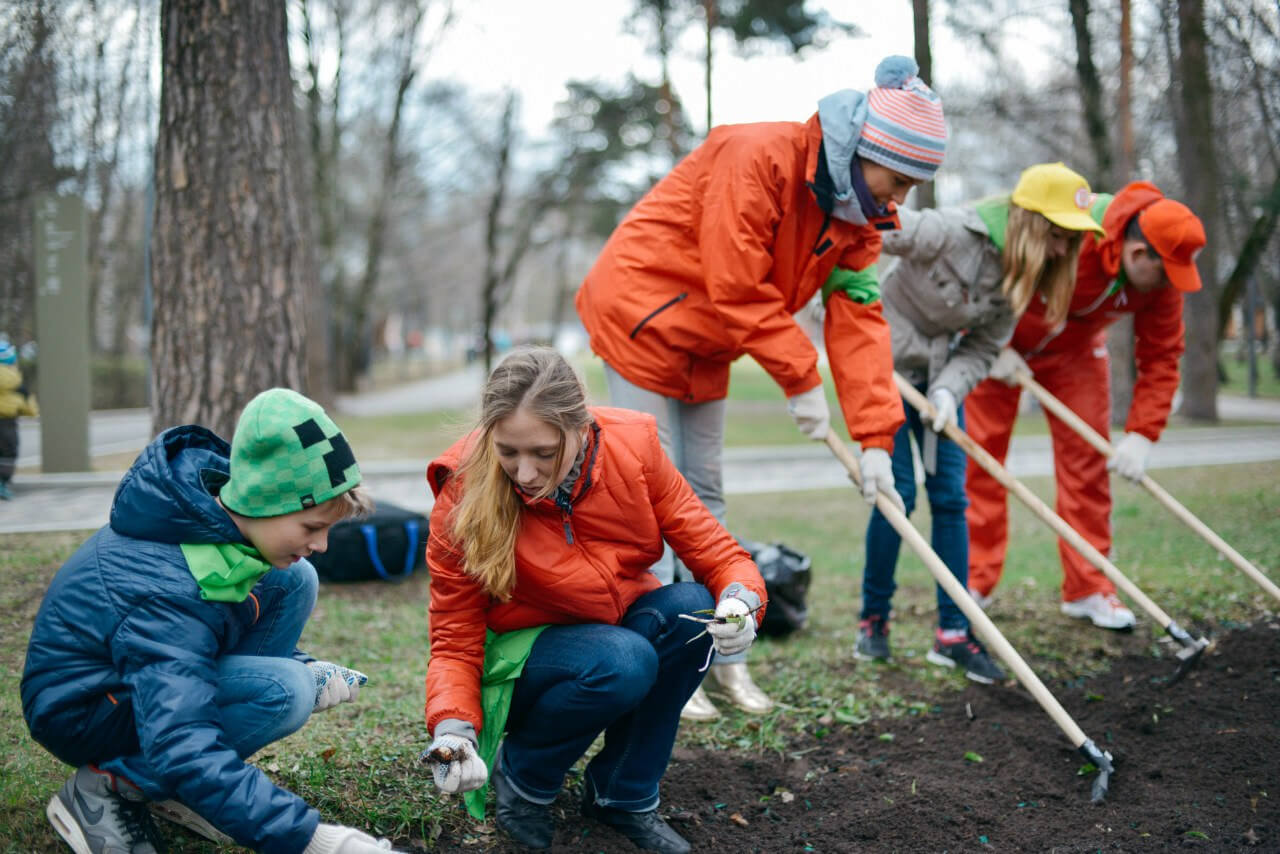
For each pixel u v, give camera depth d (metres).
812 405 3.15
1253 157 9.60
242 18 4.53
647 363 3.26
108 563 1.91
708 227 3.02
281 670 2.10
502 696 2.33
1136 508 6.95
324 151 19.92
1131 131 11.66
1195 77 8.42
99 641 1.88
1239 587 4.75
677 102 19.23
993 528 4.40
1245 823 2.65
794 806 2.77
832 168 2.91
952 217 3.67
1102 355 4.36
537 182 24.14
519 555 2.28
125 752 1.98
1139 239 3.76
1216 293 14.30
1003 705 3.53
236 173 4.55
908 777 2.95
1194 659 3.47
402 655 3.82
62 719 1.90
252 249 4.61
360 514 2.04
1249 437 12.62
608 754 2.47
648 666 2.27
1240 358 32.84
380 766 2.69
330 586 4.96
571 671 2.25
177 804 2.18
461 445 2.24
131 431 14.16
